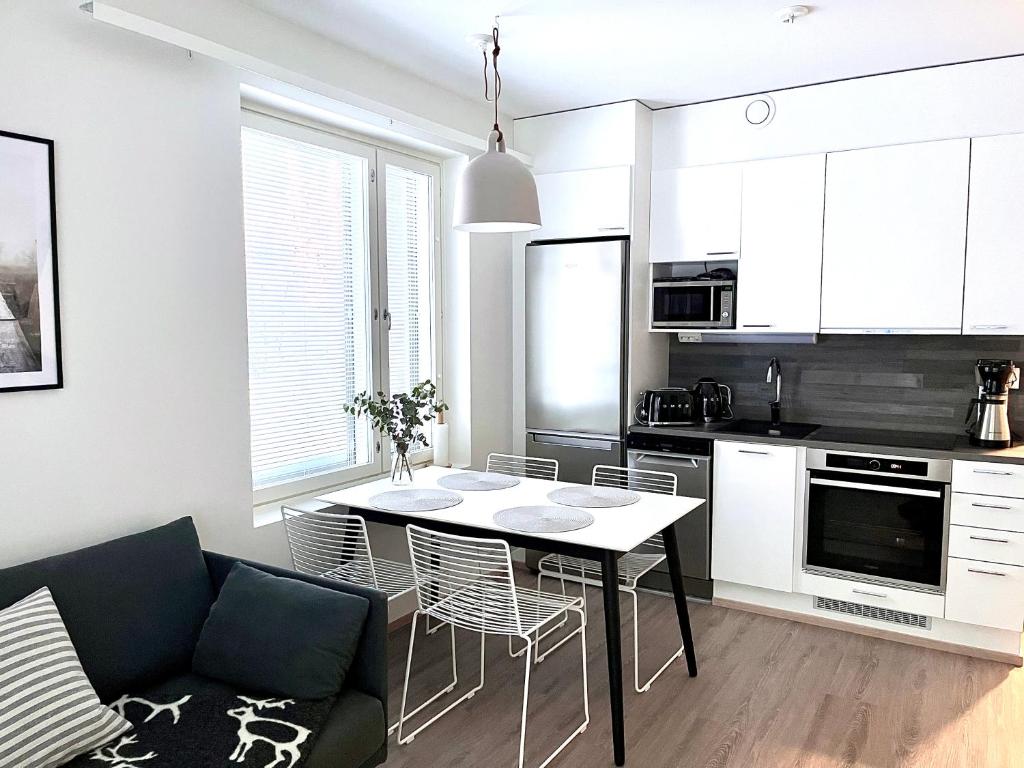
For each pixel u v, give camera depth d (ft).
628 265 13.89
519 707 9.84
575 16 9.79
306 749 6.47
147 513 8.57
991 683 10.46
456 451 14.56
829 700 9.98
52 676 6.26
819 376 14.16
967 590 11.19
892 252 12.22
